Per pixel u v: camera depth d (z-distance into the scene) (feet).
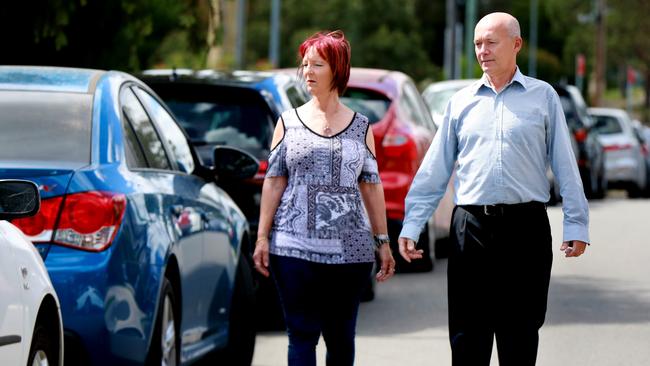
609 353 53.98
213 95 60.54
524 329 39.47
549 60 585.22
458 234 39.52
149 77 61.16
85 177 37.76
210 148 59.11
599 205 142.31
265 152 59.52
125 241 37.76
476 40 39.19
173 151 46.96
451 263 39.78
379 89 78.84
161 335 39.96
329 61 38.52
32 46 77.66
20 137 39.34
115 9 78.79
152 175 42.16
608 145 173.37
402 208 77.15
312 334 39.47
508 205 39.01
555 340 56.90
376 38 344.49
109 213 37.40
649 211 130.62
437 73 351.05
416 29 356.79
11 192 32.76
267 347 55.93
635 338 57.52
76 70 44.01
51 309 34.63
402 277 78.23
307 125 38.93
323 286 39.04
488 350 39.88
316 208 38.68
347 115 39.17
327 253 38.63
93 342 36.81
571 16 522.88
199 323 45.65
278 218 39.06
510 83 39.17
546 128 39.24
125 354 37.65
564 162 39.17
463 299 39.65
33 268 33.30
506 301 39.45
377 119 77.71
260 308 61.77
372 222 39.88
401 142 77.20
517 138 38.91
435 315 64.08
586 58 537.24
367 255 38.99
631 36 481.87
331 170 38.70
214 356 51.06
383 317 63.41
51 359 34.73
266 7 370.73
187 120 60.23
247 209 58.90
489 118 39.17
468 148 39.37
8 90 41.55
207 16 84.12
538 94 39.24
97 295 36.73
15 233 33.45
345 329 39.68
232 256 49.80
